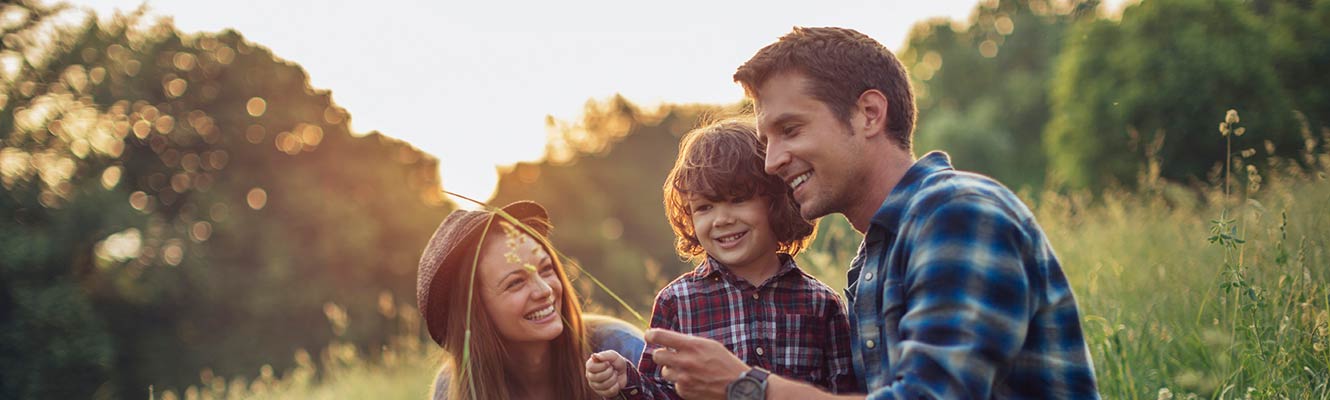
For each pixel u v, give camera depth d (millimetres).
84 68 25547
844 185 2092
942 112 39438
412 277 28531
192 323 25719
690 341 1924
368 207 28688
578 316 3100
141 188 27125
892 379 1845
